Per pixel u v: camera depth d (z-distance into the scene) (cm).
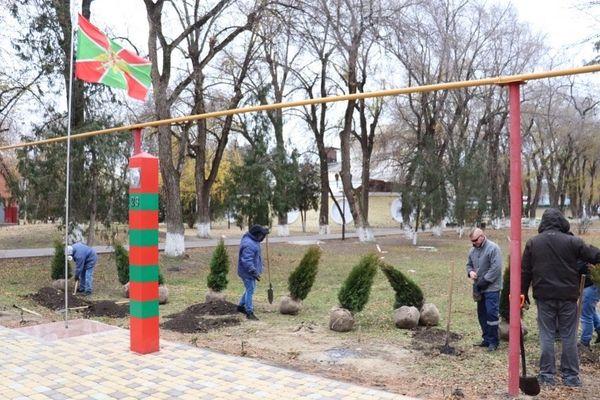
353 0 2203
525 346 801
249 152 2375
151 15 1952
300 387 570
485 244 786
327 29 2202
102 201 1844
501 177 4312
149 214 704
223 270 1123
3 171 2155
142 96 849
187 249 2459
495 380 625
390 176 4594
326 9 2039
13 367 642
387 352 762
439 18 2756
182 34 2002
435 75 2845
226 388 567
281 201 2339
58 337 789
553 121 4062
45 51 1844
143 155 705
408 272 1709
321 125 3381
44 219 1870
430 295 1298
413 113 3152
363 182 3027
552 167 4603
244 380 593
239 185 2308
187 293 1343
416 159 2823
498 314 777
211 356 689
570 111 3944
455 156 2947
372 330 909
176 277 1695
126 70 829
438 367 683
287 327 933
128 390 562
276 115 2773
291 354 747
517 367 551
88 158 1803
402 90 551
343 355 745
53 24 1852
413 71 2666
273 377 604
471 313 1059
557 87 3647
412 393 575
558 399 557
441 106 2800
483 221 3184
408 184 2873
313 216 5825
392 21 2231
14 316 982
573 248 604
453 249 2661
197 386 573
